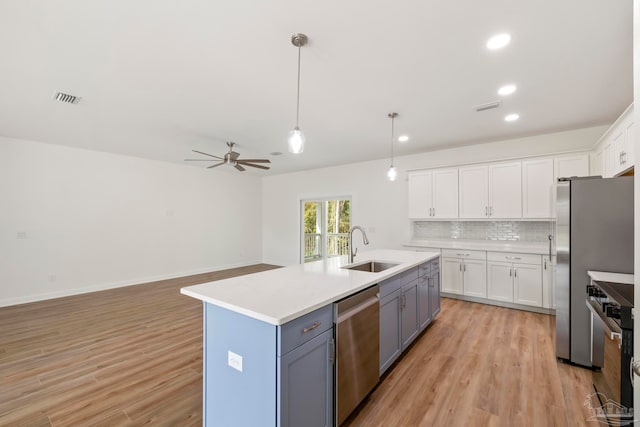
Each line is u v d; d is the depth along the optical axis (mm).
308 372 1546
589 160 3748
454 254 4531
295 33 1914
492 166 4383
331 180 6594
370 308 2061
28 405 2012
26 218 4441
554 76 2488
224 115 3393
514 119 3545
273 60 2240
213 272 6672
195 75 2459
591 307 2092
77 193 4914
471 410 1968
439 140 4453
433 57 2205
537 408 1979
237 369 1558
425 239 5309
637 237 931
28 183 4461
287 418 1409
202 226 6660
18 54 2121
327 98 2938
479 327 3408
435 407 2000
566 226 2545
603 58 2205
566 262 2553
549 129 3930
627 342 1615
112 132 4039
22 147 4410
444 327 3416
